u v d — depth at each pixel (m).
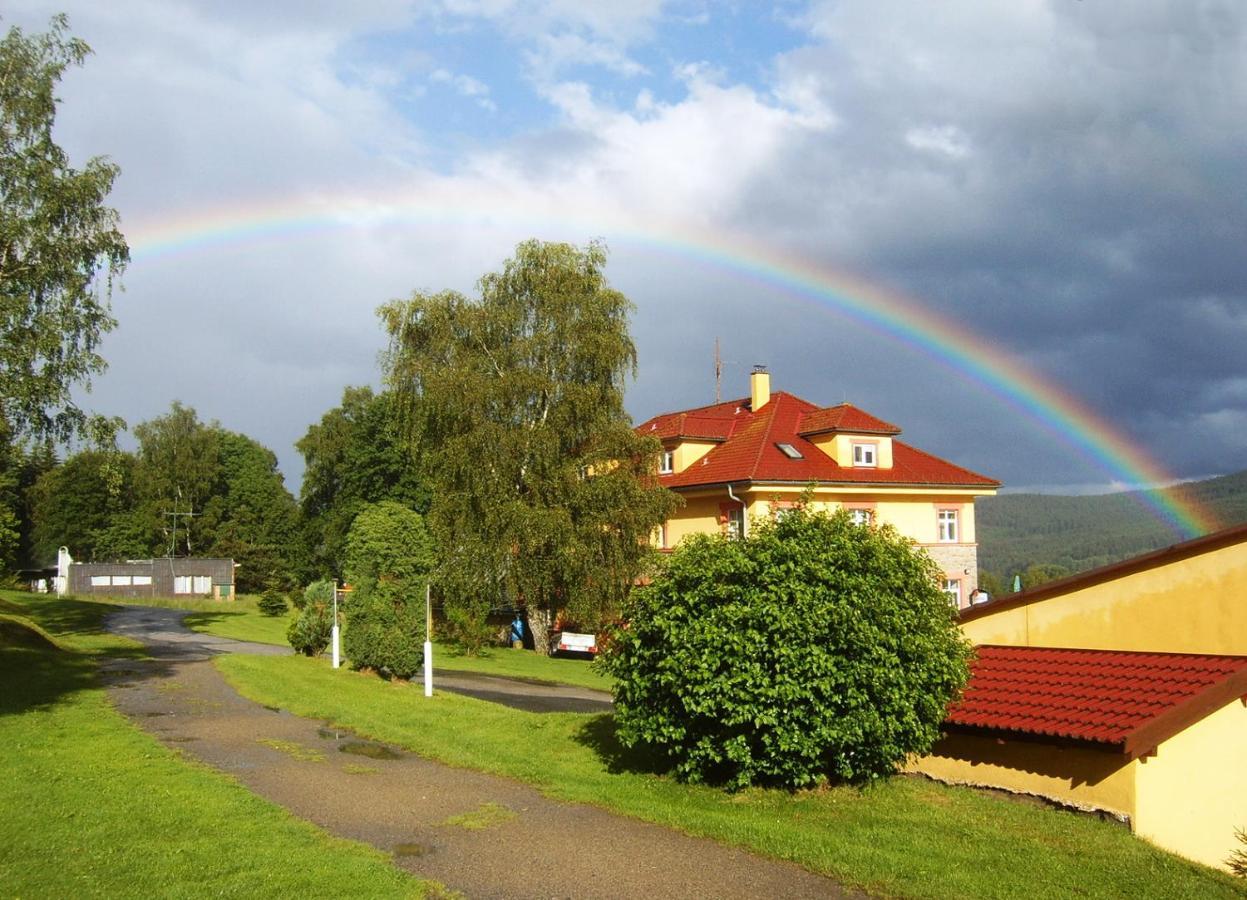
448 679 27.25
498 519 35.62
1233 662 10.80
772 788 10.70
